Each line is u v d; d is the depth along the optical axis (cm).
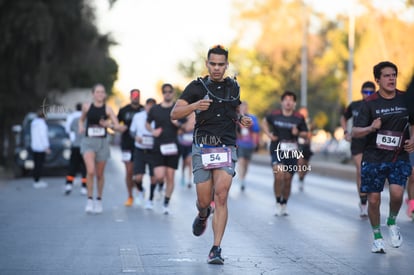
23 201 4041
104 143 3359
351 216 3291
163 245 2389
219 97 2011
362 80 11194
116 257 2152
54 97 7962
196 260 2103
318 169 7606
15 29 7088
